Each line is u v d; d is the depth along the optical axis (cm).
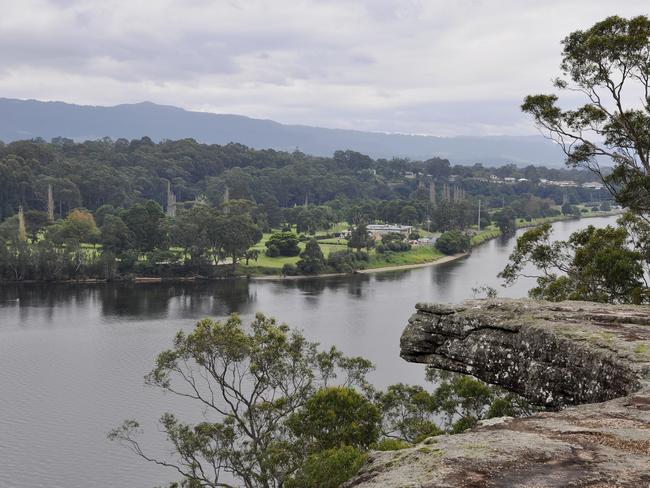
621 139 4091
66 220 19125
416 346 1955
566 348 1602
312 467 2467
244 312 11775
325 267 17000
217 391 7250
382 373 7719
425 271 16925
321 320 10881
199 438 3300
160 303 12925
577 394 1555
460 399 3456
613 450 937
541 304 1923
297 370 3519
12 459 5634
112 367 8362
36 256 15612
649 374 1366
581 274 3912
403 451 966
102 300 13312
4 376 8006
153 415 6662
